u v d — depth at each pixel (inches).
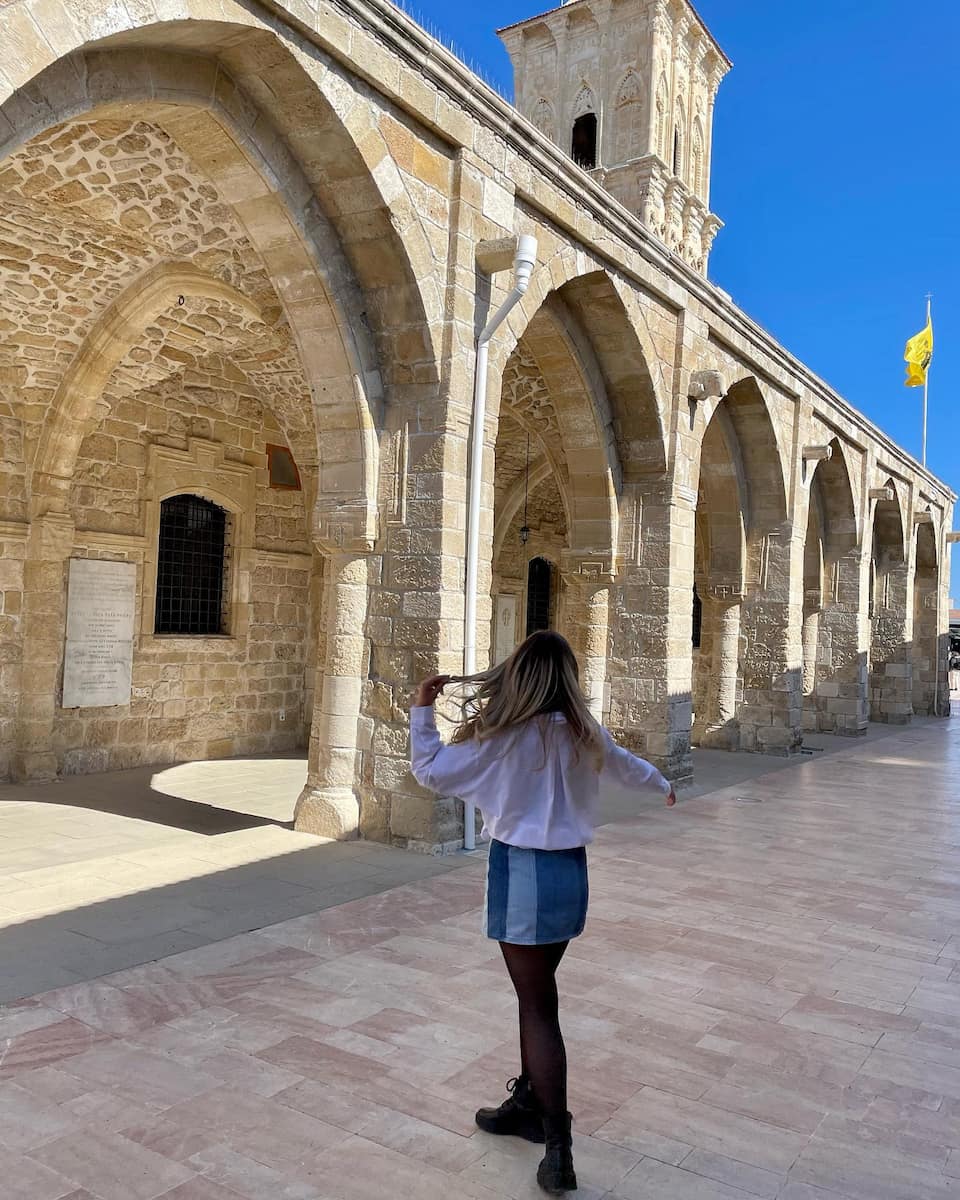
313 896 243.6
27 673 403.9
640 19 958.4
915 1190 118.6
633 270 416.5
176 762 480.7
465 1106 134.3
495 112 321.1
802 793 465.4
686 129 1021.2
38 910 225.0
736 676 631.8
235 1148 121.0
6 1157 117.0
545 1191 113.3
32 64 190.5
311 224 290.2
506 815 112.7
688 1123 133.2
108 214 311.3
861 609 796.0
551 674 116.2
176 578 489.4
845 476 760.3
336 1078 141.9
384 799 306.2
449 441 303.1
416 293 296.4
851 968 205.0
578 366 435.5
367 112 274.2
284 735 547.5
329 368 307.1
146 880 254.8
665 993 184.9
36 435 404.8
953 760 645.3
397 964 193.8
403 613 306.0
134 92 235.0
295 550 551.2
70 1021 160.7
